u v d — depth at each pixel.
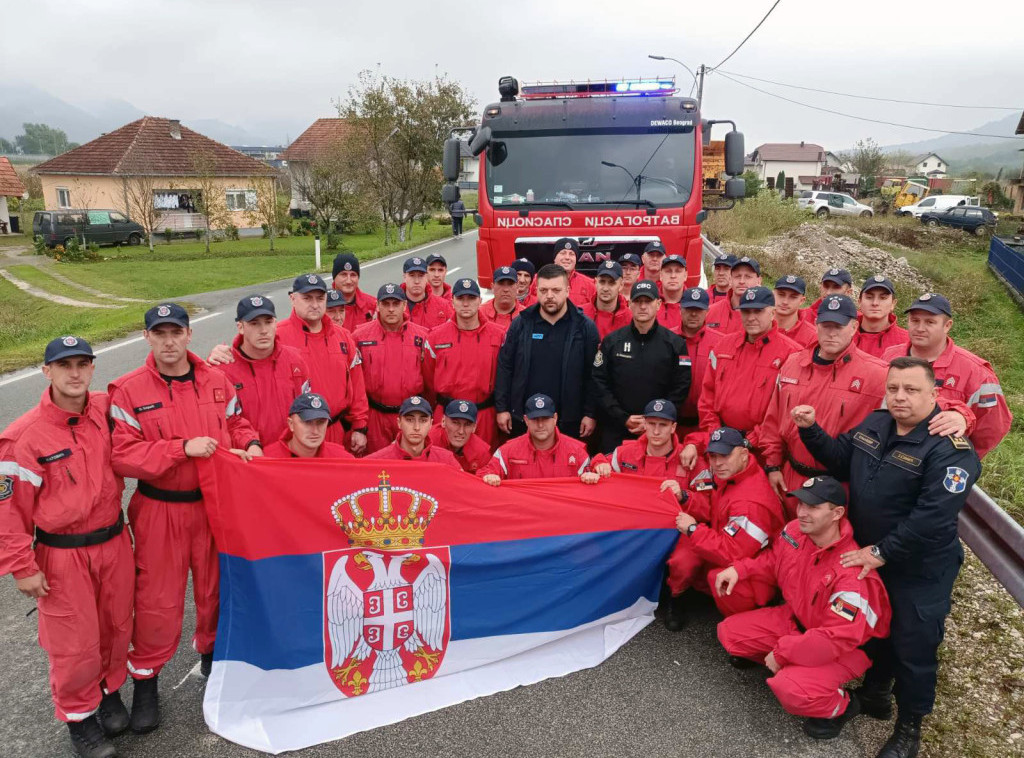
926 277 24.06
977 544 4.27
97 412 3.72
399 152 28.30
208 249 31.48
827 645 3.66
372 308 7.45
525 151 8.52
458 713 3.96
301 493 4.14
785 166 87.12
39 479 3.48
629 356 5.62
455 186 9.07
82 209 35.75
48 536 3.56
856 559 3.72
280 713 3.97
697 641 4.66
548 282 5.49
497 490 4.55
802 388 4.64
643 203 8.35
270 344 4.62
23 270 26.77
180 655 4.48
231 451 4.03
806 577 3.97
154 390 3.89
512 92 8.84
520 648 4.48
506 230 8.48
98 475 3.63
